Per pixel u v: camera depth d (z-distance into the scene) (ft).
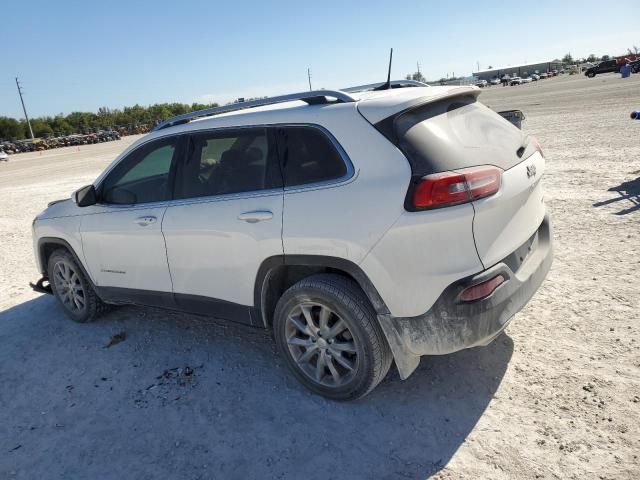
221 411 10.92
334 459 9.21
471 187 8.89
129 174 13.76
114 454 9.93
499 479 8.38
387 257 9.33
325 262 10.04
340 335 10.57
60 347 14.73
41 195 49.85
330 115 10.23
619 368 10.80
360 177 9.63
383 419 10.14
